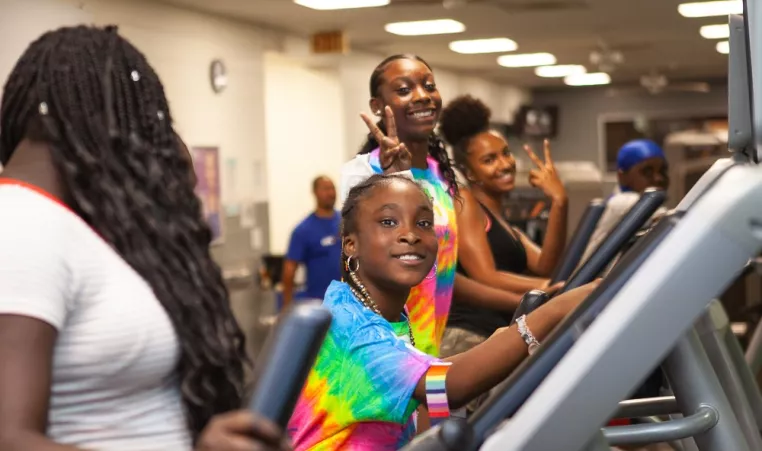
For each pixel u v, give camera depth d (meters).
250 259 10.30
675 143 11.56
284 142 12.74
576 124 21.22
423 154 2.94
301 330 1.03
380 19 10.90
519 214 7.09
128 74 1.35
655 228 1.32
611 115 21.03
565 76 18.39
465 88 17.39
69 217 1.24
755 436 2.07
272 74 12.60
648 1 10.52
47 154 1.30
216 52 9.71
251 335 8.69
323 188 7.75
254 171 10.44
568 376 1.20
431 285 2.51
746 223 1.18
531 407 1.20
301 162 12.72
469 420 1.32
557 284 2.42
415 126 2.90
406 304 2.49
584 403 1.19
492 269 3.28
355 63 13.19
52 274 1.18
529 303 1.92
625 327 1.19
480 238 3.31
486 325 3.17
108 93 1.32
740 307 6.66
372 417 1.83
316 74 12.56
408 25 11.43
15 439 1.09
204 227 1.40
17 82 1.32
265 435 1.01
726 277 1.18
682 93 20.70
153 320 1.26
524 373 1.30
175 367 1.30
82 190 1.28
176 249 1.33
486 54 14.59
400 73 2.89
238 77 10.14
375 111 3.00
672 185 10.36
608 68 14.66
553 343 1.31
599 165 21.11
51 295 1.17
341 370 1.86
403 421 1.86
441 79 16.27
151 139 1.36
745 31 1.29
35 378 1.13
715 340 2.08
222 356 1.33
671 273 1.18
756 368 3.17
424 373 1.77
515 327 1.68
